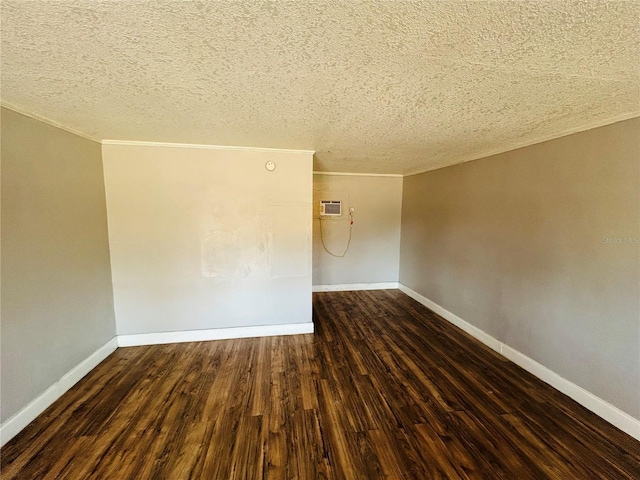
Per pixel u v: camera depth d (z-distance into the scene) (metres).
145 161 2.89
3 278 1.77
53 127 2.19
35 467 1.58
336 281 5.21
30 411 1.92
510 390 2.28
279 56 1.20
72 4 0.86
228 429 1.87
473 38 1.04
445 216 3.84
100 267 2.75
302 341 3.16
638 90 1.46
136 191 2.90
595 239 2.00
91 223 2.63
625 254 1.83
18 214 1.88
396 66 1.27
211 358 2.78
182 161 2.95
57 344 2.19
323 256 5.12
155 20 0.96
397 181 5.16
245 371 2.55
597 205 1.98
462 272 3.49
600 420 1.95
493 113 1.85
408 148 2.93
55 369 2.16
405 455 1.67
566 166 2.19
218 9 0.90
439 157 3.37
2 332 1.76
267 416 1.98
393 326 3.60
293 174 3.15
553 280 2.31
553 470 1.58
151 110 1.89
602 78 1.35
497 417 1.98
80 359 2.44
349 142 2.73
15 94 1.63
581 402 2.10
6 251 1.79
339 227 5.08
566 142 2.19
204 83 1.47
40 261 2.05
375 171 4.80
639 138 1.74
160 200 2.96
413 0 0.85
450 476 1.54
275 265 3.22
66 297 2.30
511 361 2.73
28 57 1.21
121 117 2.04
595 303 2.00
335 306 4.37
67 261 2.32
